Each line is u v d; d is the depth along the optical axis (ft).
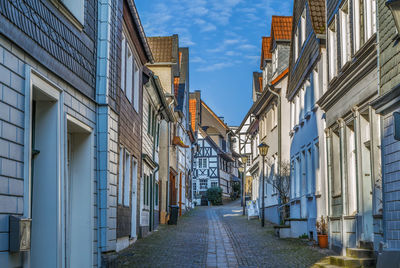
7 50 21.04
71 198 32.63
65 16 28.35
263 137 100.63
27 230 21.44
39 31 24.58
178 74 111.65
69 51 29.14
